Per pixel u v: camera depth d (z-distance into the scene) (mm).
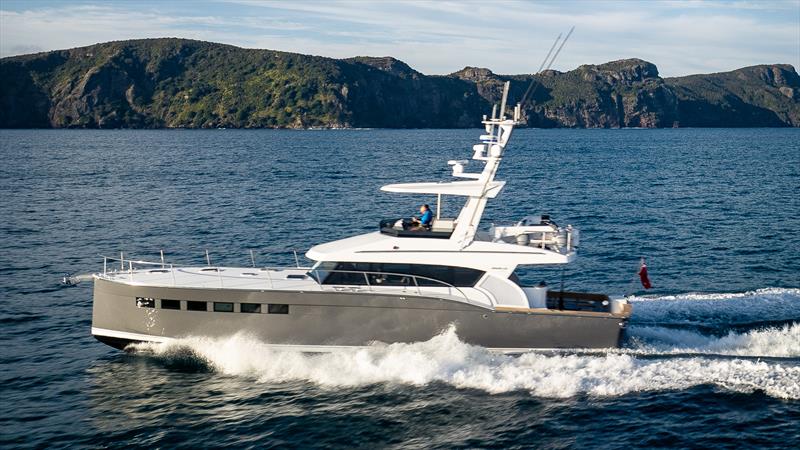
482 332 19391
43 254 34812
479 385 18203
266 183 67312
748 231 40250
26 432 16328
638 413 16781
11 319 24219
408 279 19734
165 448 15648
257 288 19391
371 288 19562
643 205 52062
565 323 19406
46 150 132125
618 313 19531
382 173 80562
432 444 15703
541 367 18953
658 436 15820
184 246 36812
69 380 19078
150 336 19906
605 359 19266
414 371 18797
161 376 19141
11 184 66688
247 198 55344
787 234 39125
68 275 30406
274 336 19484
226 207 50312
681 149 143250
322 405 17438
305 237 39156
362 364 19141
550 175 78312
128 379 18984
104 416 17078
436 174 79688
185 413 17172
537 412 16922
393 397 17750
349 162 99500
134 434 16234
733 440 15570
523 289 19984
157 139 195250
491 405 17297
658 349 20188
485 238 20688
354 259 19781
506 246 19906
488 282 19719
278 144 163000
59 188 63156
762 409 16750
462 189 19859
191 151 130000
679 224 43031
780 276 29969
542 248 20219
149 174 78250
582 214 47875
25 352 21156
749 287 28328
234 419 16859
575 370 18781
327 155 117312
